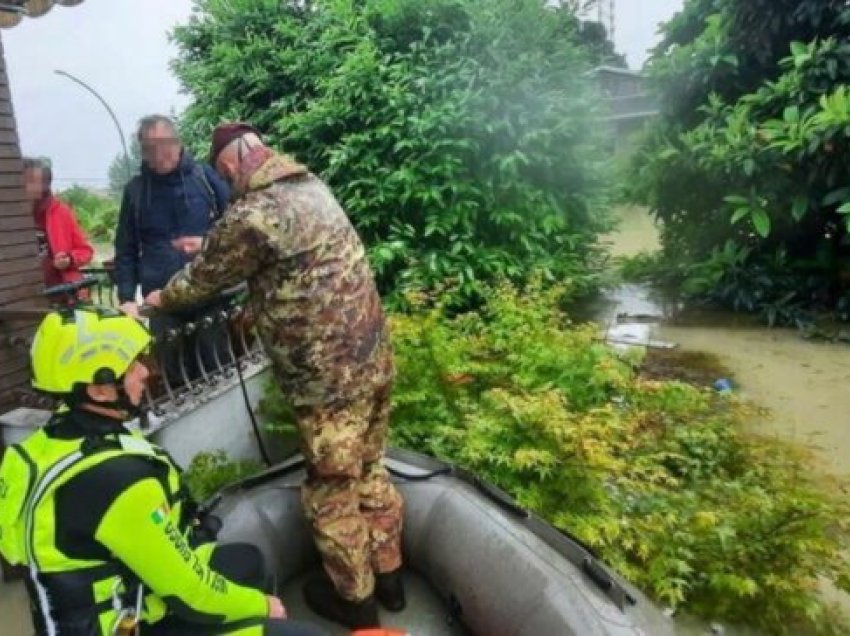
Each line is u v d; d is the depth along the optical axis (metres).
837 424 3.72
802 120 5.59
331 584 2.16
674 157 6.66
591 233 6.46
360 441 1.95
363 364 1.91
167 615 1.27
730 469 2.83
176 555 1.20
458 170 5.34
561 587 1.82
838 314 5.64
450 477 2.42
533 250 5.68
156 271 2.84
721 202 6.66
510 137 5.45
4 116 2.79
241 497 2.29
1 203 2.80
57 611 1.14
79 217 14.22
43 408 2.81
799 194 5.88
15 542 1.16
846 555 2.53
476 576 2.02
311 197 1.81
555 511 2.51
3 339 2.80
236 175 1.83
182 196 2.82
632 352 3.79
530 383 3.20
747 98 6.15
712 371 4.59
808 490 2.62
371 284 1.96
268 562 2.18
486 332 3.76
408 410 3.16
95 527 1.12
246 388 3.06
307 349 1.85
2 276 2.81
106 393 1.21
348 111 5.47
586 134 5.92
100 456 1.15
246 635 1.35
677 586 2.26
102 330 1.21
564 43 5.95
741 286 6.07
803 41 6.46
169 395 2.73
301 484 2.27
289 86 6.21
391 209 5.47
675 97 7.14
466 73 5.37
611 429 2.71
